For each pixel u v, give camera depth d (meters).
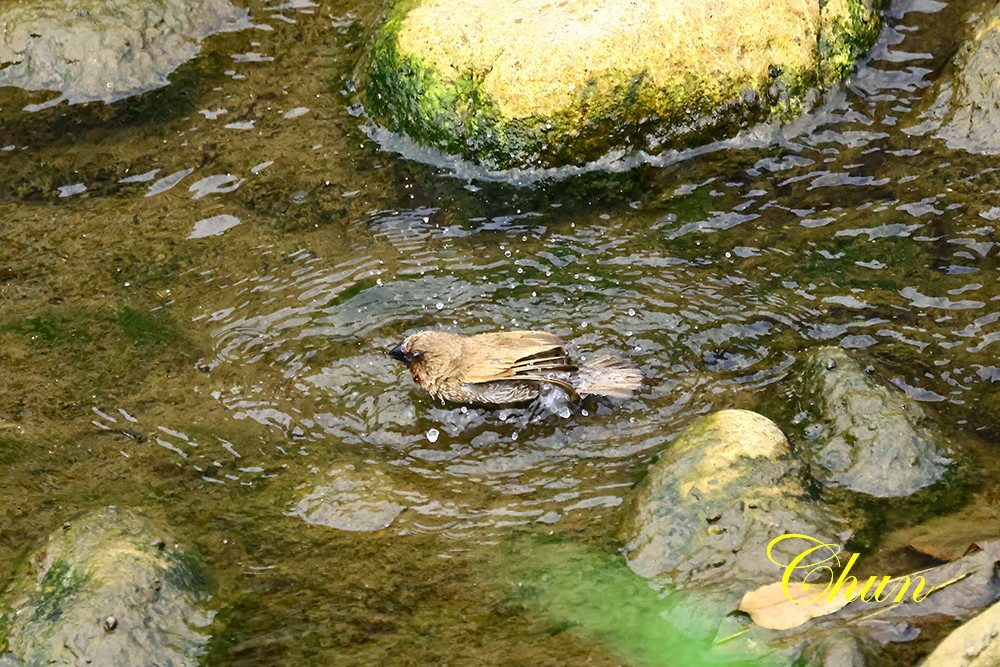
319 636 7.58
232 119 13.32
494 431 9.68
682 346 10.30
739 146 12.45
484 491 9.02
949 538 7.96
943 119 12.48
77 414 9.80
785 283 10.87
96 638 7.30
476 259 11.38
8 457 9.30
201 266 11.45
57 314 10.91
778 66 12.47
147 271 11.39
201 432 9.62
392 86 12.85
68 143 13.09
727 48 12.30
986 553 7.53
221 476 9.16
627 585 7.88
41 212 12.19
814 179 12.02
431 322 10.69
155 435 9.59
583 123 12.11
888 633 7.14
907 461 8.64
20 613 7.57
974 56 12.51
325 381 10.15
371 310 10.84
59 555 7.97
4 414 9.77
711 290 10.84
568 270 11.19
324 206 12.12
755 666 7.11
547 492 8.98
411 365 9.87
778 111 12.49
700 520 8.09
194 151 12.92
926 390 9.57
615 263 11.23
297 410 9.87
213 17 14.38
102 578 7.64
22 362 10.36
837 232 11.38
